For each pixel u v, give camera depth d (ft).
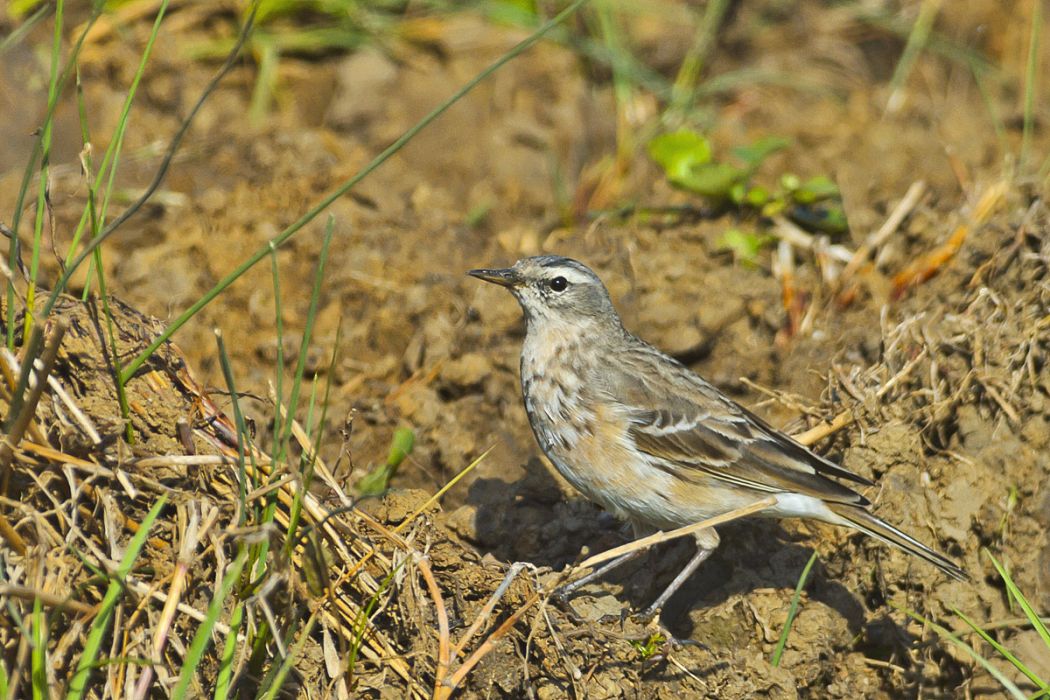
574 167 57.26
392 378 43.78
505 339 44.37
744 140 58.49
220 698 26.73
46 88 52.47
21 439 28.04
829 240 49.57
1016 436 37.68
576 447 36.19
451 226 48.85
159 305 43.50
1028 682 34.14
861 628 35.45
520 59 60.18
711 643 34.71
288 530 28.73
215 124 54.49
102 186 49.01
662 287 46.68
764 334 45.21
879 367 39.29
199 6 58.23
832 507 34.78
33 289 29.73
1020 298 39.96
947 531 36.68
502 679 29.50
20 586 26.27
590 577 34.42
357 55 58.70
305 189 49.52
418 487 40.22
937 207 49.44
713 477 35.53
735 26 65.41
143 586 27.61
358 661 29.27
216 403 32.78
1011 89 62.90
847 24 67.05
